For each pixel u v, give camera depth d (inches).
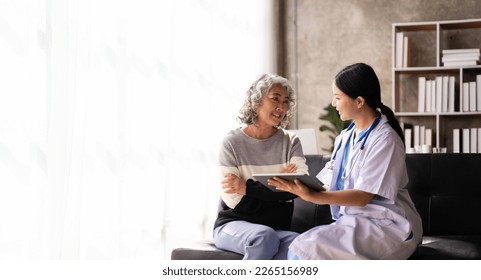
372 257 101.5
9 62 130.9
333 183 112.6
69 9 143.5
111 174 160.1
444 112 246.4
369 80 107.0
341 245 100.2
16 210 132.3
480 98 243.1
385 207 103.6
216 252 114.4
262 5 254.4
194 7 203.8
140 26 175.0
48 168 138.2
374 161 103.4
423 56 263.1
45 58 136.7
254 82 122.9
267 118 121.5
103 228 158.6
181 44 197.2
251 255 108.8
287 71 277.4
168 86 186.4
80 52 147.9
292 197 116.6
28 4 133.7
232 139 121.9
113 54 161.0
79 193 145.6
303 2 277.0
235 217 119.5
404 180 108.2
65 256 142.9
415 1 264.8
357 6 271.7
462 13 259.1
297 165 122.0
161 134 183.8
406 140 251.1
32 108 134.6
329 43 274.1
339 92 108.7
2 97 129.4
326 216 135.3
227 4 228.5
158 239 182.1
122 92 164.1
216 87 221.0
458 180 137.6
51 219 138.0
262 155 122.2
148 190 178.4
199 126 206.7
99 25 157.1
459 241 123.1
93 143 154.1
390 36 268.2
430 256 110.4
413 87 262.7
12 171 131.3
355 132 113.1
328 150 272.5
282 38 278.2
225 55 227.9
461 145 248.2
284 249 113.0
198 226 206.8
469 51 244.5
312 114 274.8
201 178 208.1
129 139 168.2
